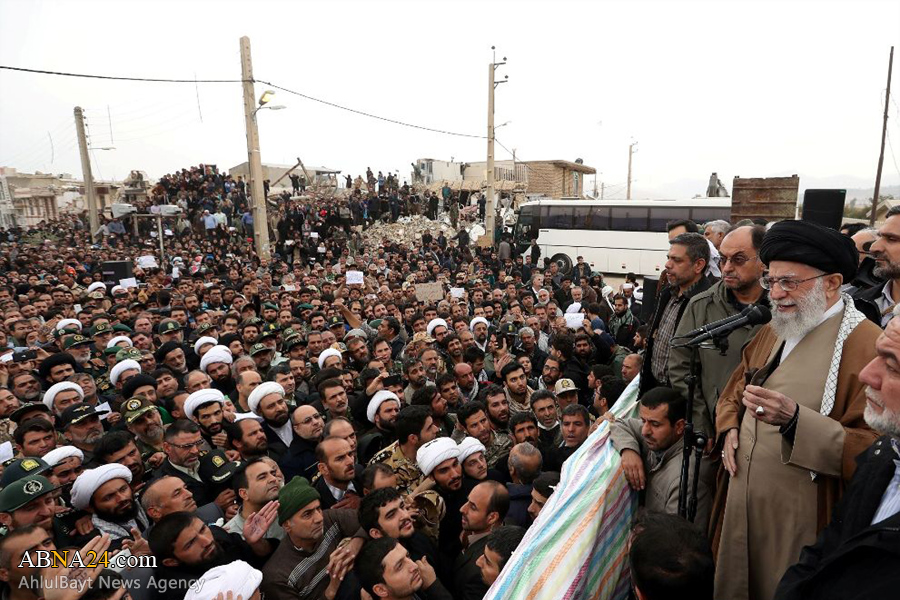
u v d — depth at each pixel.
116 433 4.42
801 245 1.98
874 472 1.65
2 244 27.20
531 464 4.25
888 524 1.44
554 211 25.31
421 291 13.45
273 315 9.98
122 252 21.33
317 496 3.22
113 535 3.76
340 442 4.22
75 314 11.21
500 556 2.96
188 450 4.43
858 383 1.88
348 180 36.25
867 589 1.41
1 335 8.40
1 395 5.66
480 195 35.78
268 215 26.61
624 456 2.65
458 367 6.89
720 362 2.75
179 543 3.06
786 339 2.10
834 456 1.80
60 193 51.25
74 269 17.53
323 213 26.61
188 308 11.65
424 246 25.22
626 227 24.00
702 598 1.70
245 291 12.60
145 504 3.65
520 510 4.04
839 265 1.97
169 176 29.17
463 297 12.78
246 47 17.11
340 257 23.55
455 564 3.60
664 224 23.39
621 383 5.43
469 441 4.39
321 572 3.21
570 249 24.92
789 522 1.94
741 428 2.16
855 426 1.85
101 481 3.73
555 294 13.23
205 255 21.44
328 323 10.10
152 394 5.93
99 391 7.16
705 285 3.16
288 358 7.57
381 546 2.93
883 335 1.52
